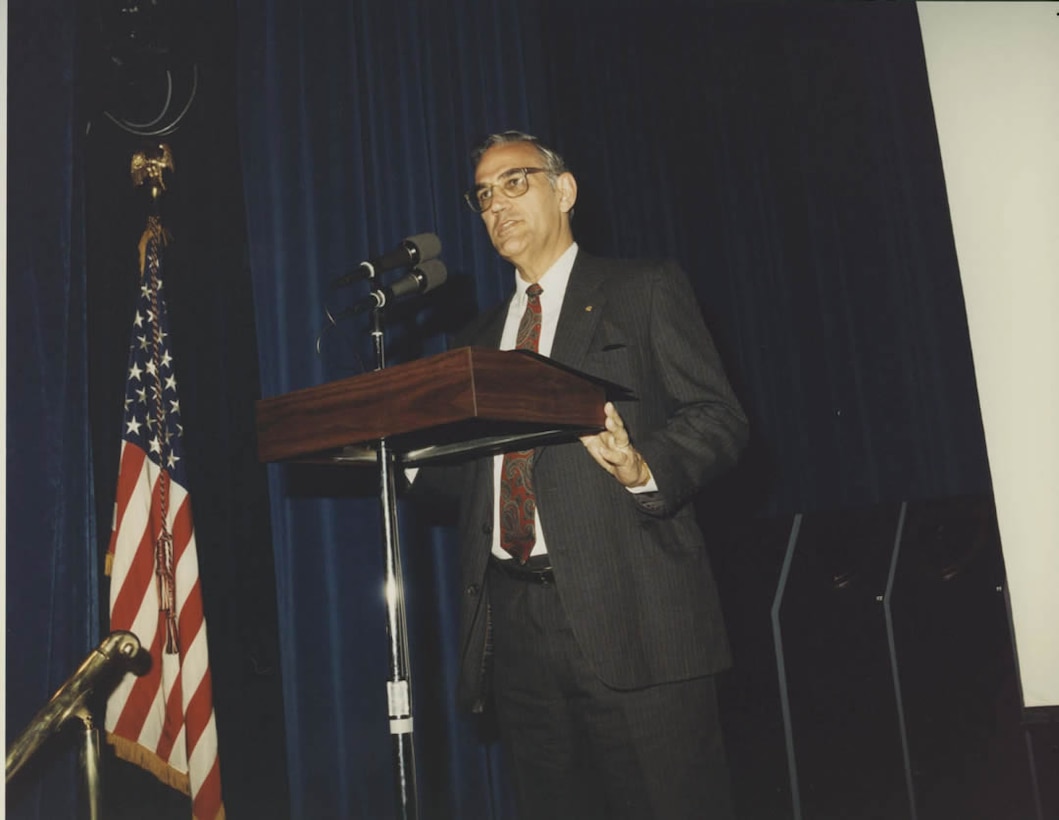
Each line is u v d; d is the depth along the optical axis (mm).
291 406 1473
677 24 3947
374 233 2895
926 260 4070
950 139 2070
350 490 2668
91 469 2229
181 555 2266
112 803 2176
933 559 2758
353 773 2518
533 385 1342
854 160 4164
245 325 2607
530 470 1774
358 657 2584
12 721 2021
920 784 2574
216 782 2180
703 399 1766
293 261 2686
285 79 2783
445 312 2934
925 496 3990
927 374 4055
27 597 2084
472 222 3076
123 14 2471
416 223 2963
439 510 2799
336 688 2535
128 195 2451
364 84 2979
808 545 2635
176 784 2180
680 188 3812
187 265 2518
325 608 2572
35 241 2215
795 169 4121
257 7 2779
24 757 1713
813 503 3879
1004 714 2512
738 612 2561
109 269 2393
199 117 2611
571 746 1765
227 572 2436
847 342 4047
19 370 2152
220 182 2629
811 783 2391
